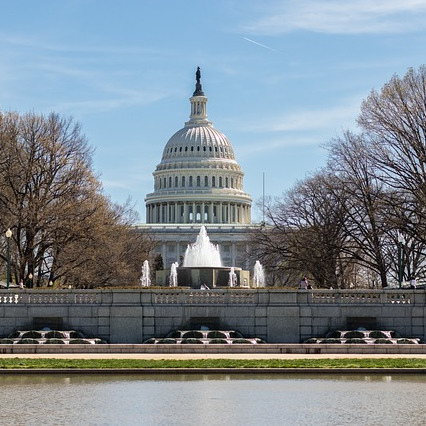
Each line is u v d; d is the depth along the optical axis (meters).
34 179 94.88
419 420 37.38
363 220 96.75
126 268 108.88
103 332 69.88
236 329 70.25
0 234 91.12
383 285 95.88
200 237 102.06
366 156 92.81
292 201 118.56
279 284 131.75
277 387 45.75
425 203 83.81
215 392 44.19
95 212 98.94
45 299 70.25
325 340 67.56
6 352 59.84
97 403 41.16
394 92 89.62
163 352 60.38
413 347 60.31
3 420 37.44
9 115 96.19
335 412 39.09
